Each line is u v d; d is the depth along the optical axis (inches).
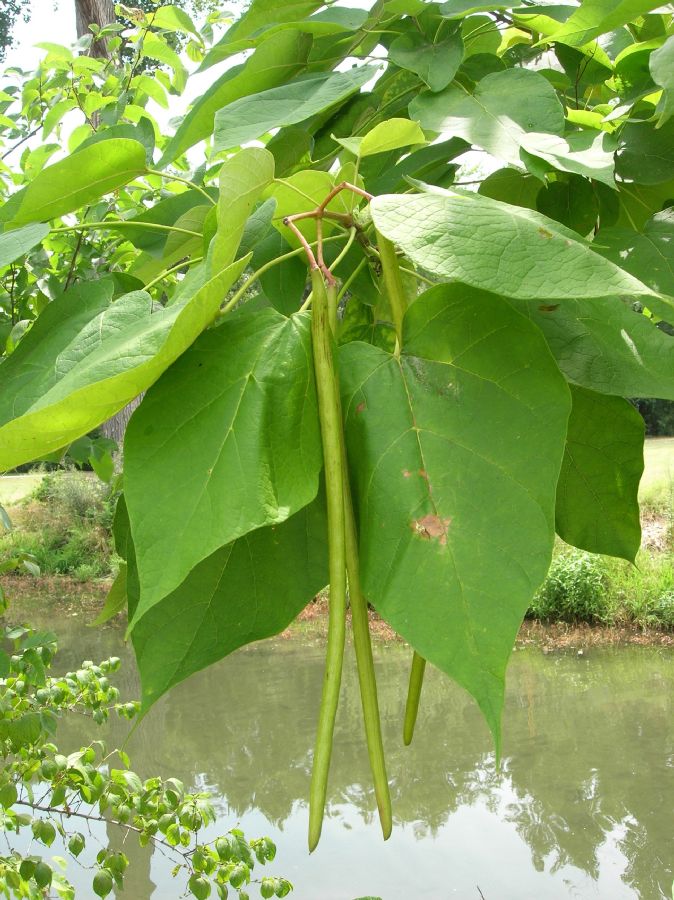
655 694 326.3
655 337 31.1
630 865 216.4
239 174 28.1
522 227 25.8
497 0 37.1
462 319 28.8
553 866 219.1
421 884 214.5
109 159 37.4
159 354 26.2
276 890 96.7
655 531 455.2
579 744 289.6
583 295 24.1
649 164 36.3
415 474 27.1
